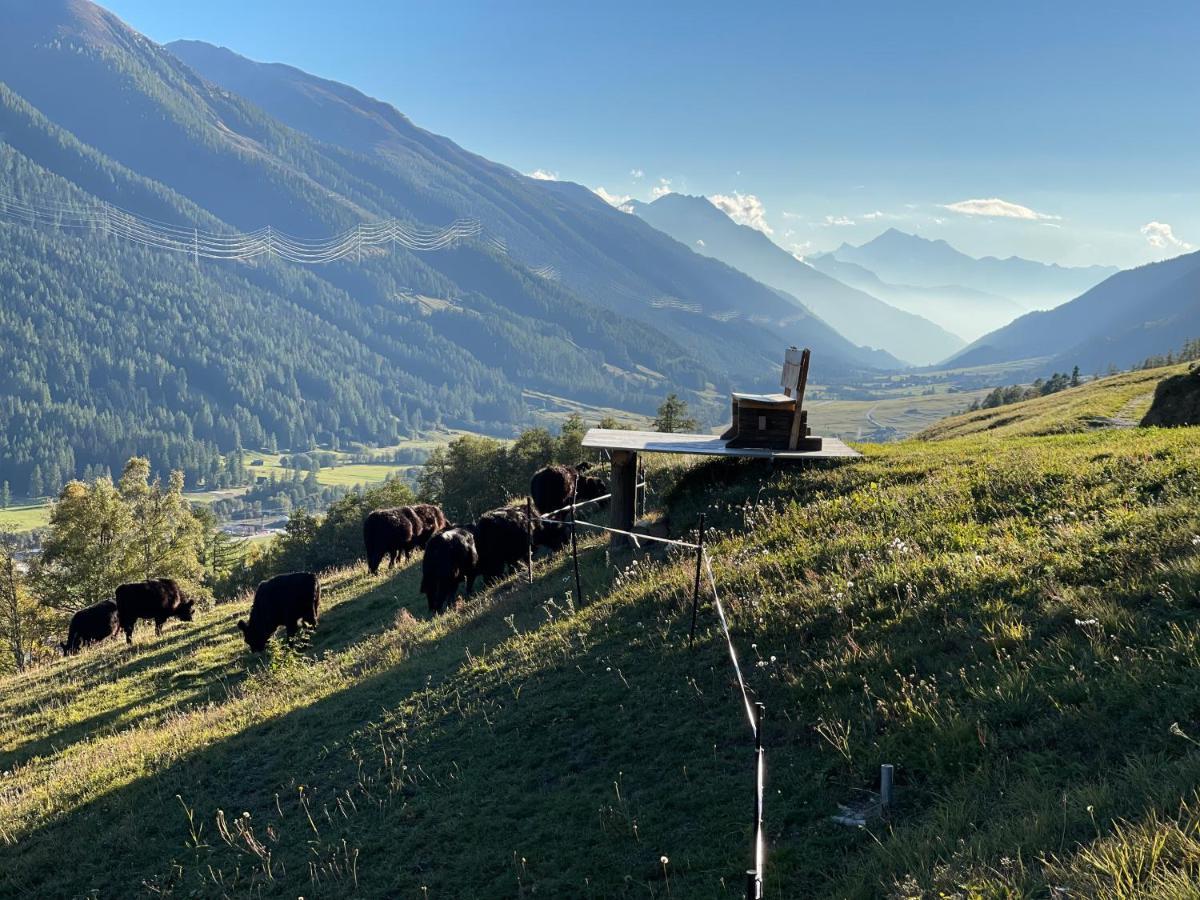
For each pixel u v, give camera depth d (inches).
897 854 209.8
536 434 3422.7
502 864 284.5
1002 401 7632.9
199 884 333.7
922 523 463.2
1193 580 286.2
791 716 311.4
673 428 4160.9
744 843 250.1
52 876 374.3
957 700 277.4
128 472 2215.8
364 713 472.7
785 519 542.9
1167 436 565.9
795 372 647.1
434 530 1136.8
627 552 630.5
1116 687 245.9
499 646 504.1
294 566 3440.0
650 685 371.9
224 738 498.0
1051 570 341.1
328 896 297.6
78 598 2068.2
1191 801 181.6
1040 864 180.2
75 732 653.3
